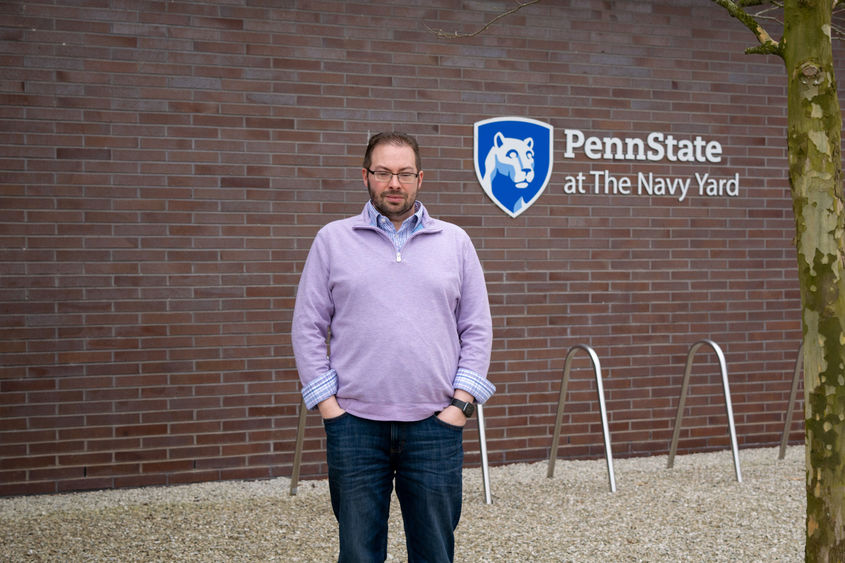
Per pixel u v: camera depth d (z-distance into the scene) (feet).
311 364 9.52
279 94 18.70
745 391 21.99
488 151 19.97
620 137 20.90
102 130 17.76
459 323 10.01
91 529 15.23
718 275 21.72
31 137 17.40
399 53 19.36
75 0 17.54
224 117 18.40
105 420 17.92
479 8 19.86
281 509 16.55
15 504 16.90
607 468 18.28
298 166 18.84
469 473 19.57
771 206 22.11
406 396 9.31
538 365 20.44
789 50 9.12
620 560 13.62
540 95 20.31
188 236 18.26
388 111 19.33
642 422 21.21
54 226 17.56
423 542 9.59
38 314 17.52
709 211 21.65
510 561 13.56
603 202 20.84
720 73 21.61
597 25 20.65
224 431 18.60
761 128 21.95
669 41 21.20
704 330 21.63
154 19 17.97
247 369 18.69
